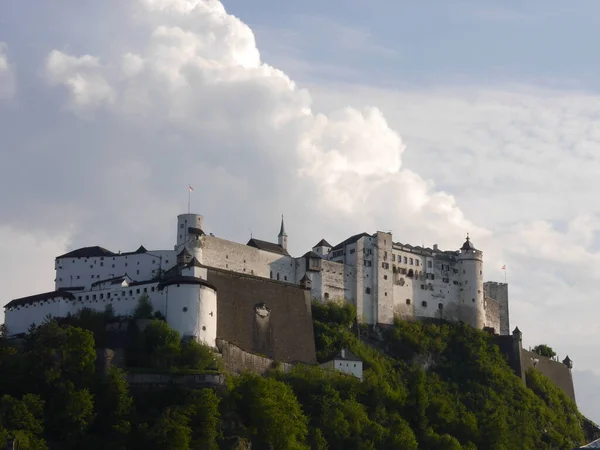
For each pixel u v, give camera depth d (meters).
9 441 199.12
